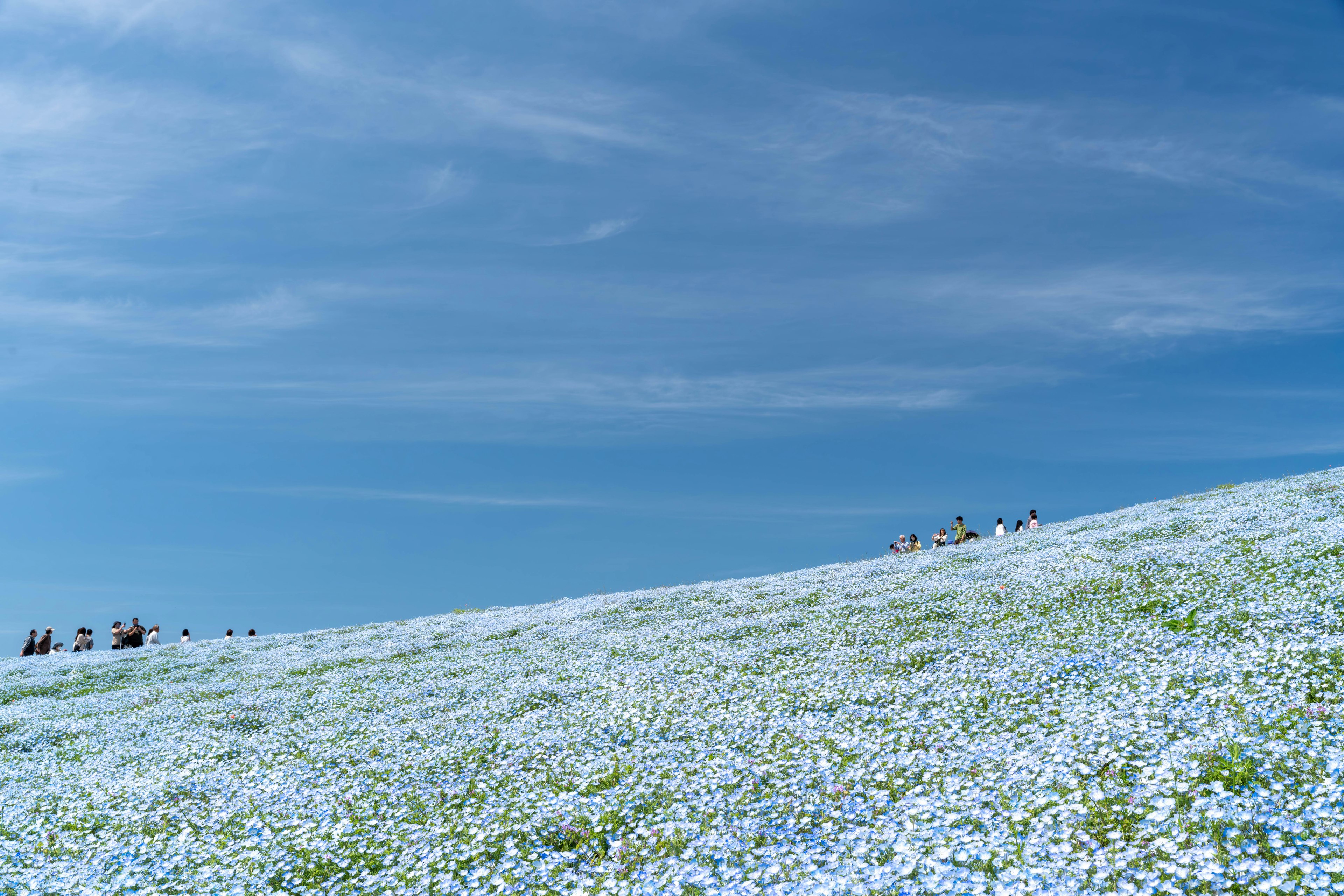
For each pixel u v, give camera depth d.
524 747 16.19
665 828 10.92
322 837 12.52
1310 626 15.52
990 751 11.98
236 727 22.00
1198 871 7.43
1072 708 13.11
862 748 13.08
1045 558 30.25
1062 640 18.22
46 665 39.22
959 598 25.50
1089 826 9.15
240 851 12.27
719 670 20.77
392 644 36.09
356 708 22.67
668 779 13.00
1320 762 9.51
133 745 21.05
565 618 36.00
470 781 14.63
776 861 9.41
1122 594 21.80
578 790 13.26
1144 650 16.11
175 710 25.05
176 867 11.89
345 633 43.72
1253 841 8.05
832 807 10.88
